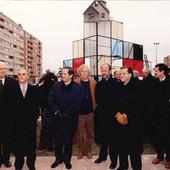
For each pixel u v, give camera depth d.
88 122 6.46
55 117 5.93
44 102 6.94
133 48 25.64
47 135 7.39
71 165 5.90
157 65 5.90
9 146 5.89
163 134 5.91
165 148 5.90
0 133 5.83
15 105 5.46
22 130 5.48
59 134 5.91
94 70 22.34
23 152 5.59
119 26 26.30
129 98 5.07
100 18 27.16
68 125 5.82
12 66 117.06
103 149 6.17
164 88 5.84
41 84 6.98
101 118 6.08
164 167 5.84
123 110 5.11
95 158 6.53
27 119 5.46
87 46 23.11
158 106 5.94
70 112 5.80
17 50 123.06
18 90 5.45
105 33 25.89
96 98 6.17
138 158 5.17
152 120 6.20
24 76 5.43
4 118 5.76
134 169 5.20
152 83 6.10
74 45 23.97
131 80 5.15
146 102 6.12
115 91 5.49
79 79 6.61
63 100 5.88
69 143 5.85
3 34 107.94
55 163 5.94
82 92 5.91
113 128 5.58
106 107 5.96
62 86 5.96
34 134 5.57
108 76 6.05
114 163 5.75
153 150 7.36
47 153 7.21
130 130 5.09
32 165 5.65
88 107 6.41
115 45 24.00
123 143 5.24
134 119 5.06
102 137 6.13
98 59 22.36
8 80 5.78
